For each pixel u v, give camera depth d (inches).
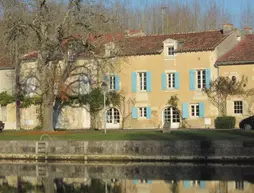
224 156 1583.4
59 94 2298.2
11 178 1408.7
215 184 1245.7
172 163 1601.9
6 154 1782.7
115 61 2226.9
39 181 1358.3
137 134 1824.6
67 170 1531.7
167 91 2314.2
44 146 1745.8
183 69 2290.8
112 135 1809.8
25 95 2442.2
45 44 1925.4
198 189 1191.6
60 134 1887.3
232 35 2331.4
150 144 1640.0
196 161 1601.9
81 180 1359.5
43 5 1905.8
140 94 2351.1
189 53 2281.0
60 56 2009.1
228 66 2223.2
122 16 2169.0
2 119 2519.7
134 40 2423.7
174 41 2301.9
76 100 2388.0
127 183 1298.0
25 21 1888.5
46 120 2028.8
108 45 2118.6
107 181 1334.9
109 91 2365.9
